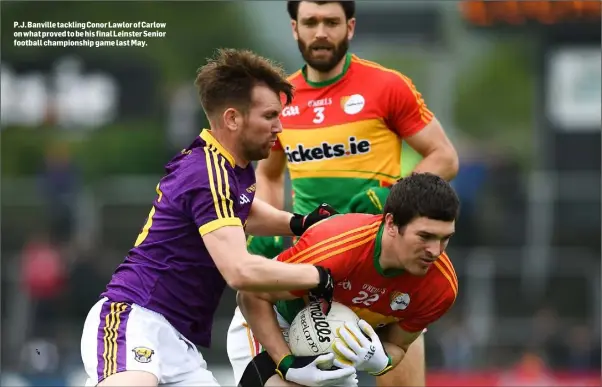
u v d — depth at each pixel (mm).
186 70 65438
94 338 18906
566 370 44500
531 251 46656
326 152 23438
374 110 23203
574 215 48125
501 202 48438
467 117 81562
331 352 18703
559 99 51250
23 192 49344
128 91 59062
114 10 66500
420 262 18062
